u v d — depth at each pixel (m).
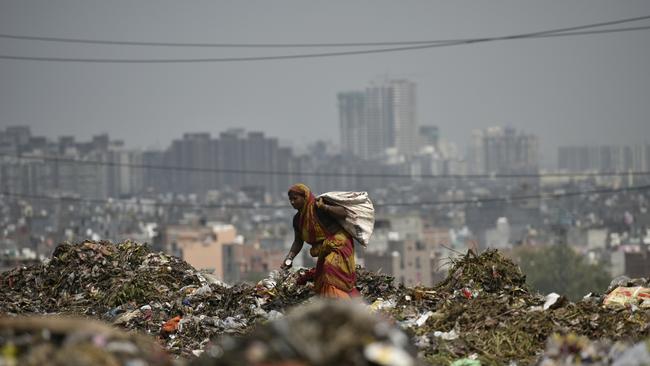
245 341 19.09
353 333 18.52
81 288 36.25
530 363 25.91
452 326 28.44
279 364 18.22
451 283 32.81
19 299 36.09
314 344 18.33
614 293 31.66
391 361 18.17
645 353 22.66
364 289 33.28
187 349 29.95
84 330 20.52
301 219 30.84
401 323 28.69
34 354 19.55
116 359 20.06
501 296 31.02
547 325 27.91
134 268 37.38
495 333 27.61
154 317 32.97
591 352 23.78
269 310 32.53
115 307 34.44
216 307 33.56
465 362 25.61
